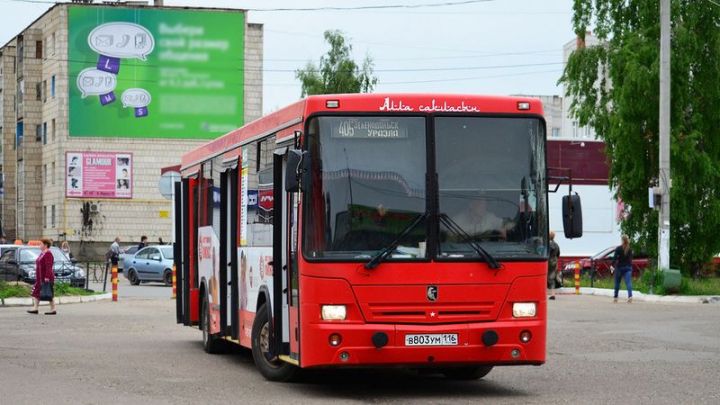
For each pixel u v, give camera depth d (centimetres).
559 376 1603
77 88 8181
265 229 1529
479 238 1341
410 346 1308
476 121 1359
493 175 1355
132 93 8225
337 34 8544
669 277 3822
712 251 4503
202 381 1514
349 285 1312
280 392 1403
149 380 1509
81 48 8181
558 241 5219
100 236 8181
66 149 8169
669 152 3928
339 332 1304
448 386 1489
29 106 8894
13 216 9650
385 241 1323
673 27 4378
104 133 8206
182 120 8281
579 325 2570
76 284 4372
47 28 8581
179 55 8262
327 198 1326
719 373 1630
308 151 1323
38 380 1494
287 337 1427
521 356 1336
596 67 4728
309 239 1320
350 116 1342
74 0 8500
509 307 1342
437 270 1325
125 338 2234
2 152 9694
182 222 2209
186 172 2177
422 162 1343
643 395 1378
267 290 1505
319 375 1608
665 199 3916
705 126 4438
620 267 3594
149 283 5341
